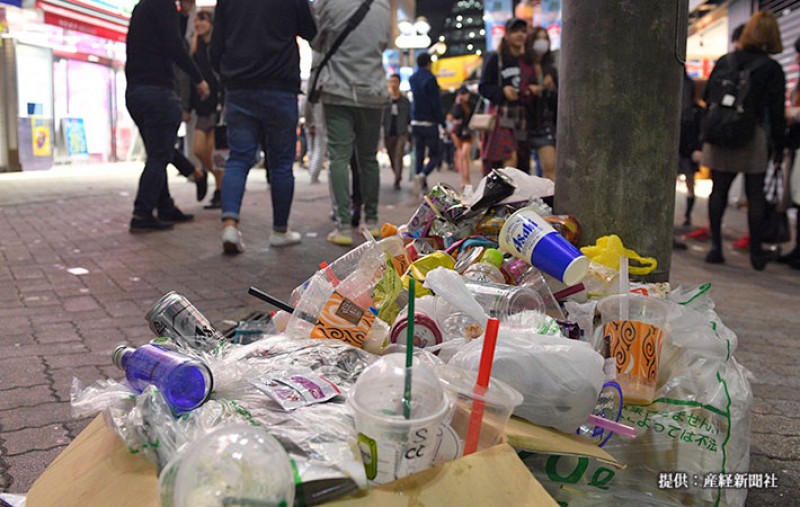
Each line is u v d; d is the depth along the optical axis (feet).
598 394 5.53
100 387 5.64
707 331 6.60
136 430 4.91
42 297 13.83
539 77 20.67
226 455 3.89
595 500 5.68
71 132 50.57
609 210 8.60
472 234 9.19
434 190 9.50
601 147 8.54
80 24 48.03
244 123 18.17
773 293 17.31
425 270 7.79
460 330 6.61
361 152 20.21
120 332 11.67
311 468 4.28
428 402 4.52
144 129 21.06
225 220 18.37
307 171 52.49
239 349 6.30
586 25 8.45
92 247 19.04
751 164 19.98
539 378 5.38
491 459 4.58
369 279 6.98
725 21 48.39
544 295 7.43
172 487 4.05
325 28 18.33
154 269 16.47
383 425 4.38
